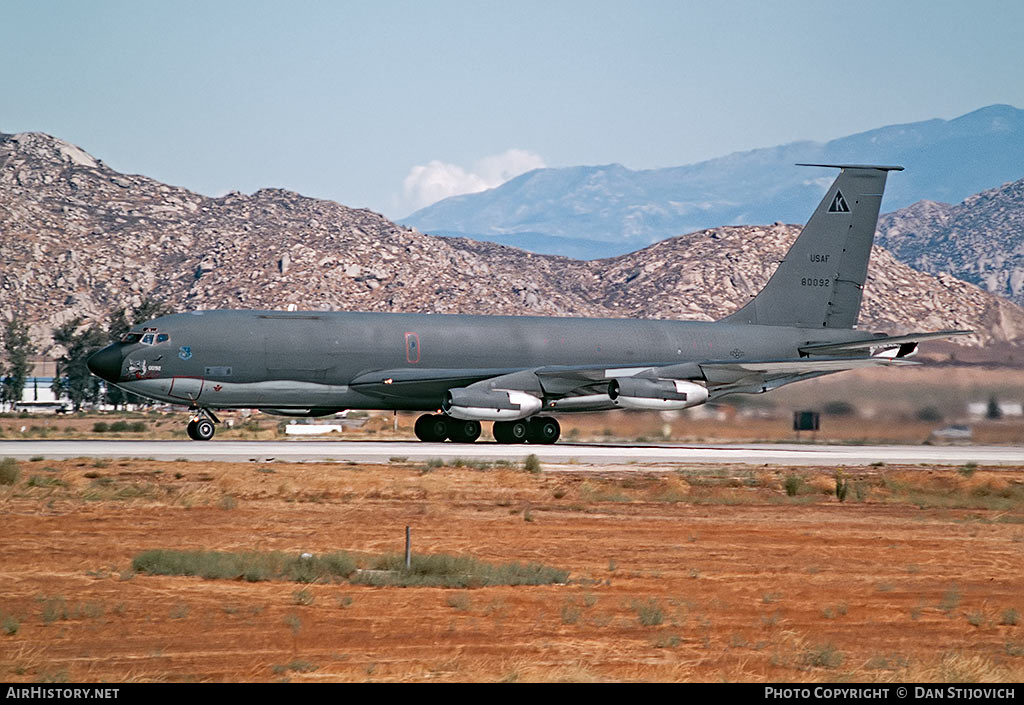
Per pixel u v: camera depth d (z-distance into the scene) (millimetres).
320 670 44938
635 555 75125
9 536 75250
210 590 59500
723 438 193625
